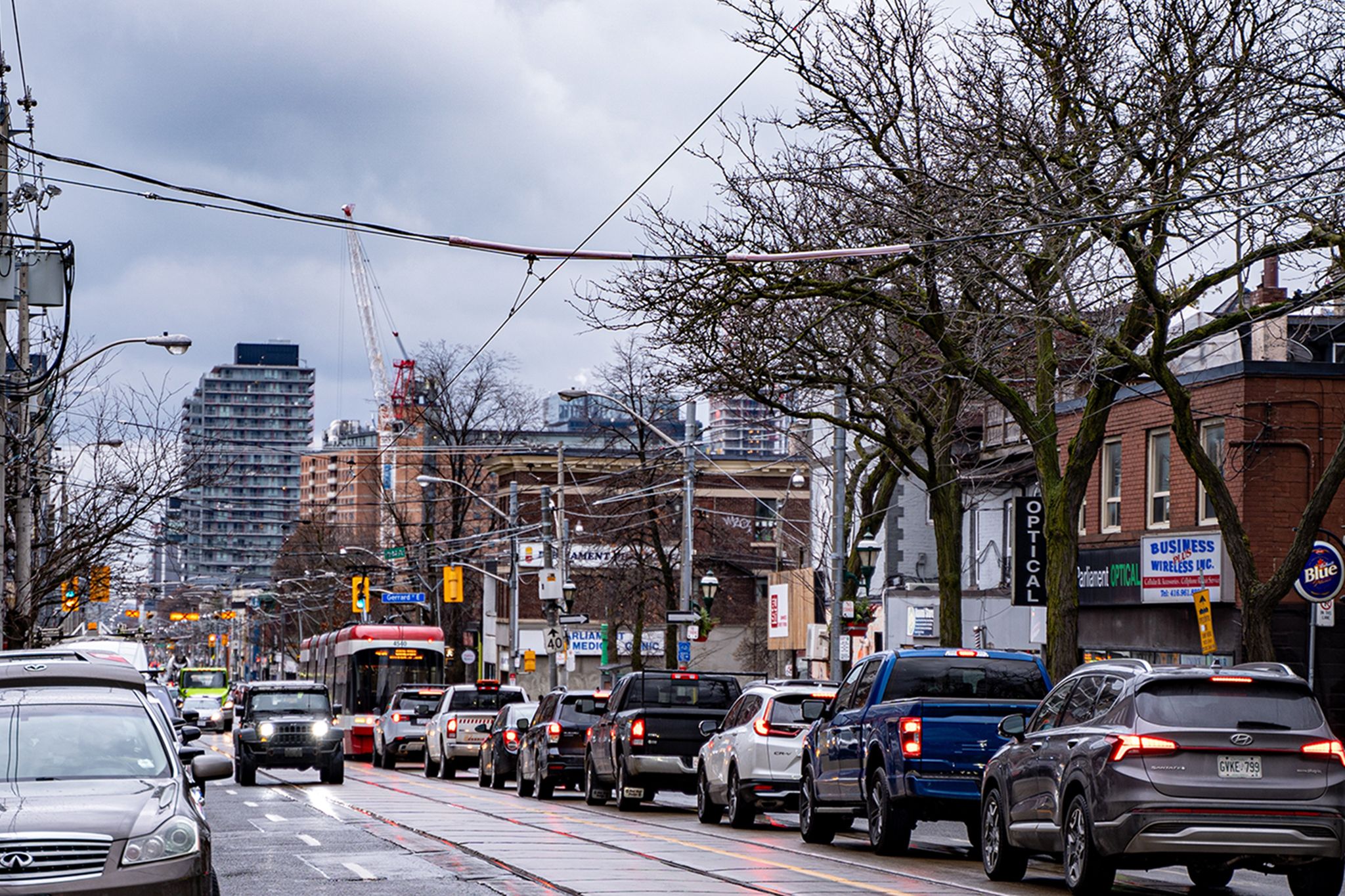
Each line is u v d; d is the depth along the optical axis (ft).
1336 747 57.36
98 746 49.55
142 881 42.70
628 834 92.17
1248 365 139.03
